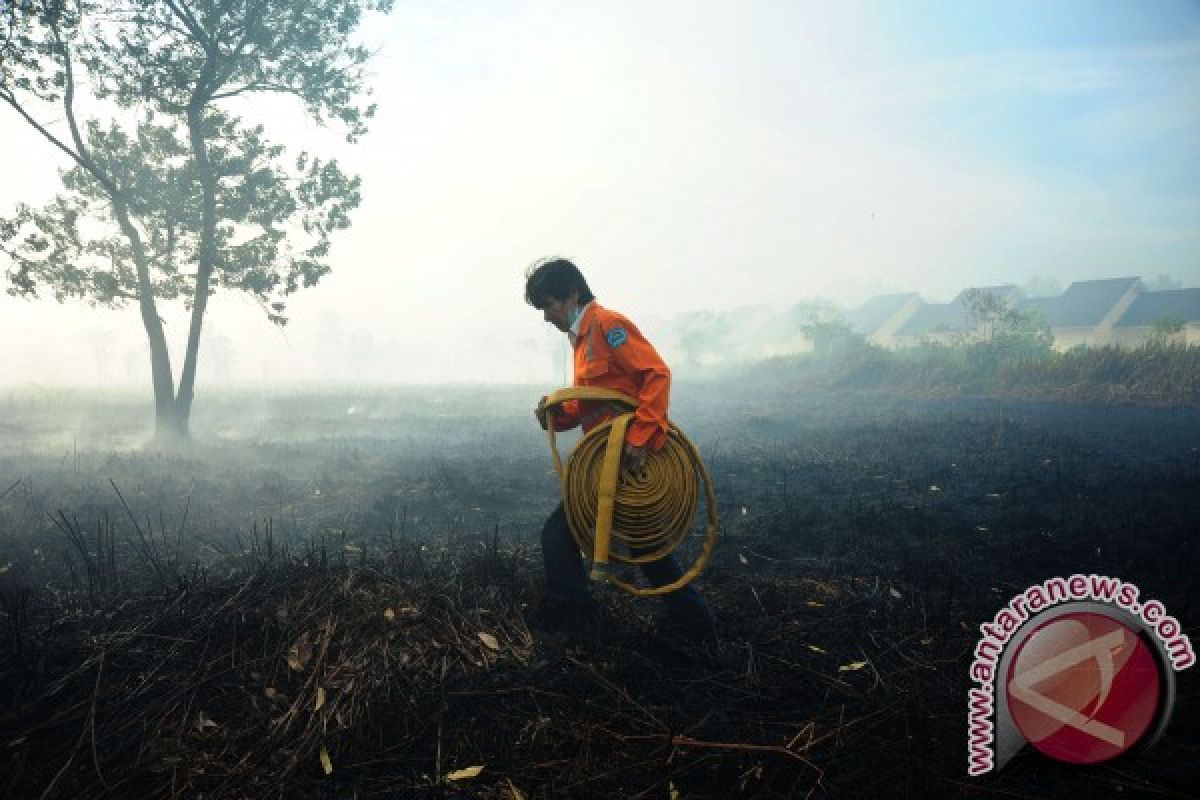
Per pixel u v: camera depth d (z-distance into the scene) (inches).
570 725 93.0
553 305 110.5
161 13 434.0
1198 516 201.8
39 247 434.3
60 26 409.4
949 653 115.7
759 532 202.7
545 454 399.2
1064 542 180.7
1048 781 82.7
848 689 104.8
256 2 446.6
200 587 124.7
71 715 93.0
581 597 115.3
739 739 92.0
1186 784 81.9
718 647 116.2
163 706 94.7
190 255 460.8
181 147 460.1
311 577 121.4
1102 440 392.5
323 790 82.7
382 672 100.3
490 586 129.5
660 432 102.8
